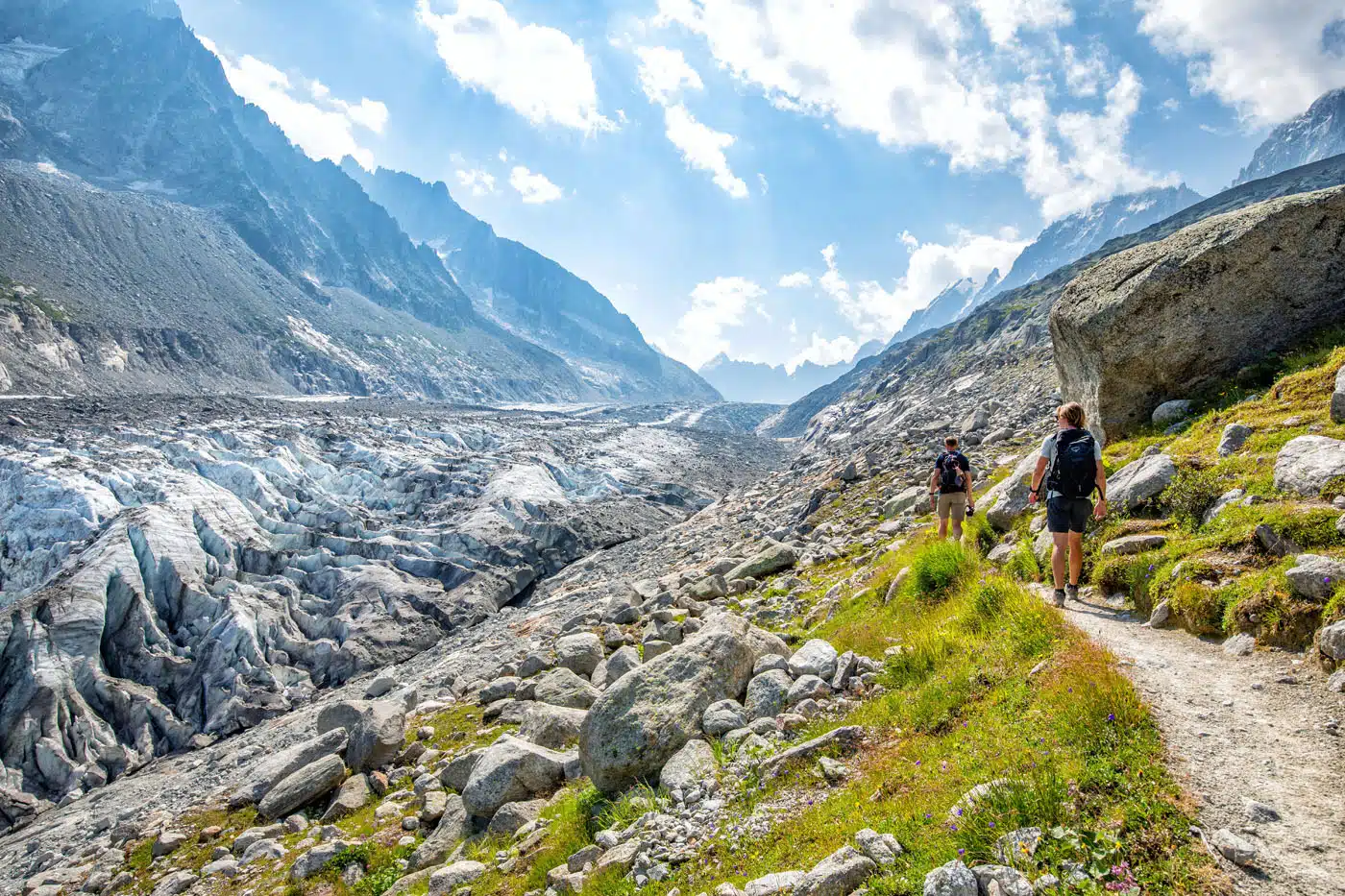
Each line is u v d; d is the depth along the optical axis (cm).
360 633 5181
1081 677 671
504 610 5031
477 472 9069
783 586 1983
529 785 1159
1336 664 617
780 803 782
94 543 5531
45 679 4334
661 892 710
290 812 1568
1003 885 475
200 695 4634
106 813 2650
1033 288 18325
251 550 6006
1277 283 1380
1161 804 505
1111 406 1544
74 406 10419
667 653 1139
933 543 1366
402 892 1047
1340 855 433
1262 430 1078
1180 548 906
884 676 988
